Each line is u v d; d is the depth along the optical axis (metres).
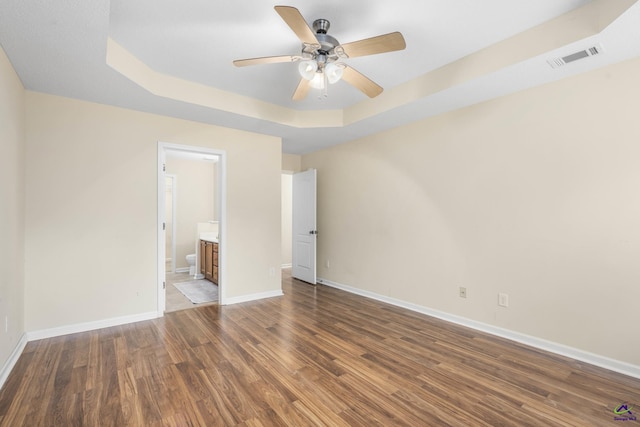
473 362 2.45
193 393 2.01
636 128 2.27
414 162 3.79
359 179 4.57
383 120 3.72
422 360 2.48
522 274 2.85
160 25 2.21
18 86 2.56
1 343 2.12
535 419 1.77
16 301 2.50
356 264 4.62
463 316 3.29
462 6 2.03
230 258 4.07
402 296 3.93
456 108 3.32
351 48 2.06
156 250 3.48
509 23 2.22
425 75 3.00
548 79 2.62
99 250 3.15
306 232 5.41
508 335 2.93
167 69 2.90
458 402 1.93
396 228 4.01
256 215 4.28
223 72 2.96
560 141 2.62
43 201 2.88
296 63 2.78
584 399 1.97
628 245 2.30
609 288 2.38
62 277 2.96
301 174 5.55
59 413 1.80
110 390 2.03
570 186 2.57
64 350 2.61
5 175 2.20
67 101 3.00
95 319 3.12
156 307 3.48
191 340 2.85
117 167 3.26
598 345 2.42
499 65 2.45
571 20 2.09
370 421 1.75
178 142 3.62
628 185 2.30
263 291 4.35
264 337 2.93
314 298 4.34
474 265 3.20
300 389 2.06
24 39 2.02
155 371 2.28
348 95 3.53
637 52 2.21
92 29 1.92
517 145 2.88
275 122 3.79
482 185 3.13
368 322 3.36
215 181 6.79
